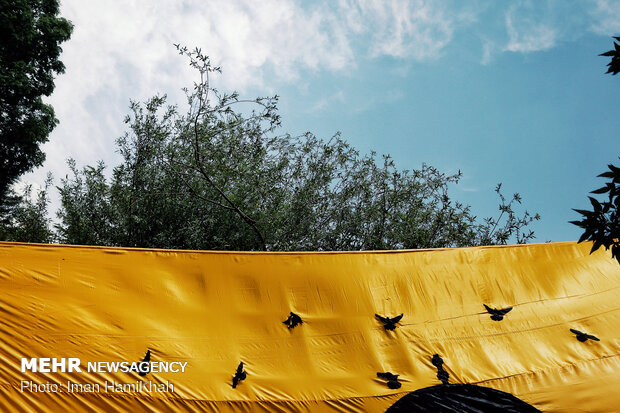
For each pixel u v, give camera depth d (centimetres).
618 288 564
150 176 817
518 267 577
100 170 850
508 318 528
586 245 605
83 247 486
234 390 437
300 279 528
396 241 945
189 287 494
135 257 498
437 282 552
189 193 831
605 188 314
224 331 472
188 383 431
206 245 826
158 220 820
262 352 468
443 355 490
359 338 494
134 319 454
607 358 499
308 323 497
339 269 545
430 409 450
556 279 570
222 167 841
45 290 447
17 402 393
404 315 519
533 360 493
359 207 961
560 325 526
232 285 507
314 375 461
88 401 406
